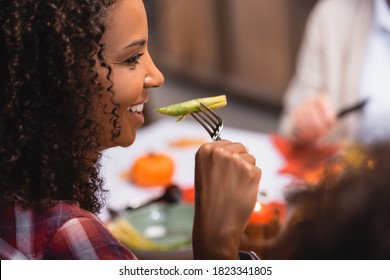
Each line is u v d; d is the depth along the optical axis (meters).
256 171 0.81
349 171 0.61
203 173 0.83
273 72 3.94
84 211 0.77
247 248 1.20
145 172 1.74
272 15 3.79
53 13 0.72
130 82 0.80
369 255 0.56
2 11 0.73
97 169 0.89
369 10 2.21
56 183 0.77
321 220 0.59
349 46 2.25
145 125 2.21
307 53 2.37
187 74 4.42
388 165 0.58
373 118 2.14
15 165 0.74
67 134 0.76
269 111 4.02
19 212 0.74
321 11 2.34
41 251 0.73
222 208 0.81
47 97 0.74
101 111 0.80
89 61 0.75
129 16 0.78
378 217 0.55
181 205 1.49
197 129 2.10
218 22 4.10
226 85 4.21
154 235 1.44
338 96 2.29
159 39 4.50
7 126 0.74
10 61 0.72
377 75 2.19
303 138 1.99
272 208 1.25
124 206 1.64
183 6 4.25
